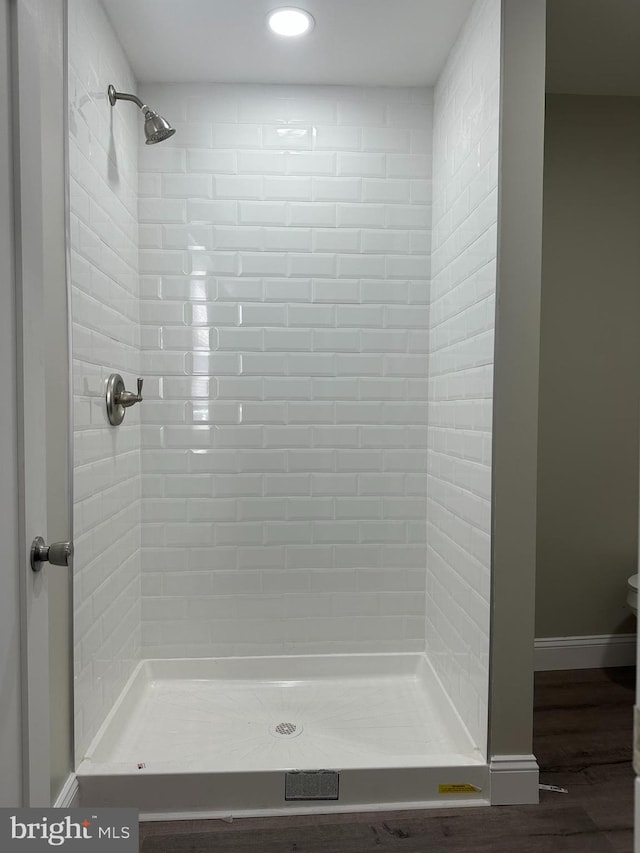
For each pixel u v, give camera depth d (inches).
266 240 109.9
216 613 111.5
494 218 78.2
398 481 113.3
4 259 41.4
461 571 91.7
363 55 100.3
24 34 43.4
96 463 84.2
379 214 111.0
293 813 77.5
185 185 108.4
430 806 78.5
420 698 106.3
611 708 105.7
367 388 112.2
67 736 75.1
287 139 109.5
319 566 112.7
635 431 121.8
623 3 91.3
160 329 109.0
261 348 110.6
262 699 105.4
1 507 40.9
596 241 120.1
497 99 77.2
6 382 41.7
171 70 104.2
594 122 119.5
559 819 76.3
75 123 75.5
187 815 77.0
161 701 104.2
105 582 88.7
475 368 85.5
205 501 110.7
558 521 121.7
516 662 78.5
